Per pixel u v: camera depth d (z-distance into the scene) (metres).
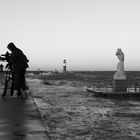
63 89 31.70
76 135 9.47
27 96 10.37
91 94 26.34
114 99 23.17
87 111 15.71
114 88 24.95
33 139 4.32
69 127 10.75
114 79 24.94
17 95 10.05
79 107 17.20
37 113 6.59
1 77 24.47
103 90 26.58
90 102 20.33
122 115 14.80
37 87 32.41
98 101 21.25
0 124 5.35
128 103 20.67
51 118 12.33
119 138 9.36
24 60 10.13
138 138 9.45
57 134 9.42
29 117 6.10
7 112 6.71
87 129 10.60
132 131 10.62
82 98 22.69
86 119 12.99
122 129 10.93
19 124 5.37
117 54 25.11
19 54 10.03
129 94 23.91
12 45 9.98
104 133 10.06
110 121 12.75
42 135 4.56
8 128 5.02
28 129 4.95
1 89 13.74
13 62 10.00
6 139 4.30
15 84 10.05
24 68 10.12
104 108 17.48
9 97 9.98
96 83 40.28
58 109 15.30
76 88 34.06
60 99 21.02
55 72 95.75
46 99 20.05
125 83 24.78
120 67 24.86
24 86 10.29
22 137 4.42
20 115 6.34
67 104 18.25
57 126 10.79
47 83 41.00
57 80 56.84
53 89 31.02
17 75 10.02
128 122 12.70
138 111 16.56
